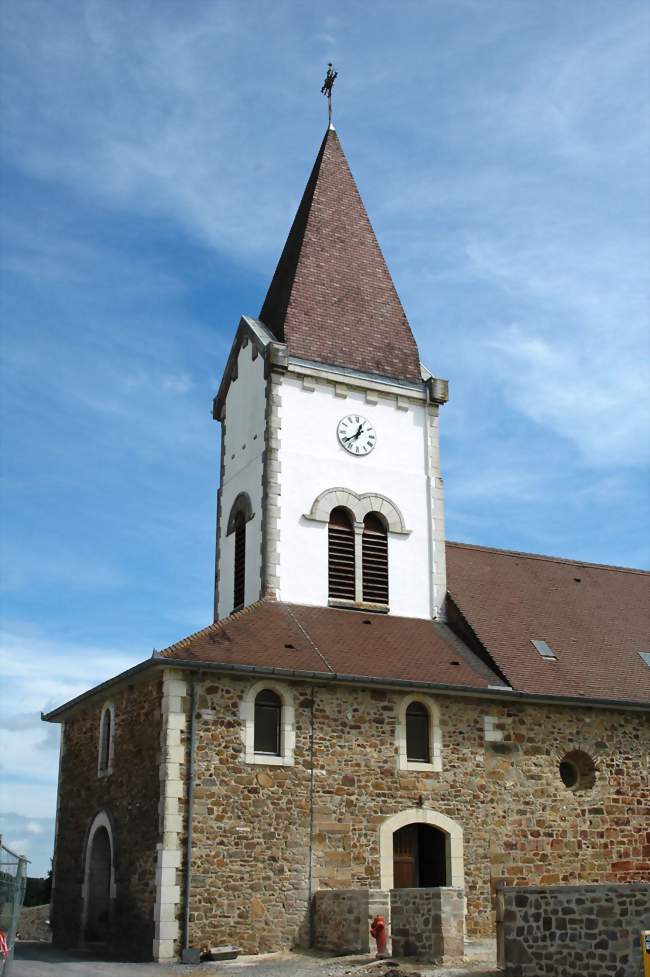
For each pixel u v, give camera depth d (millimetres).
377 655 22562
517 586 27734
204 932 18656
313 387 26203
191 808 19172
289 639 22172
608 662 25406
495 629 25047
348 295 27875
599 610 28062
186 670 19906
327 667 21172
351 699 21156
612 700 23344
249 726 20047
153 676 20547
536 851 21812
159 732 19781
